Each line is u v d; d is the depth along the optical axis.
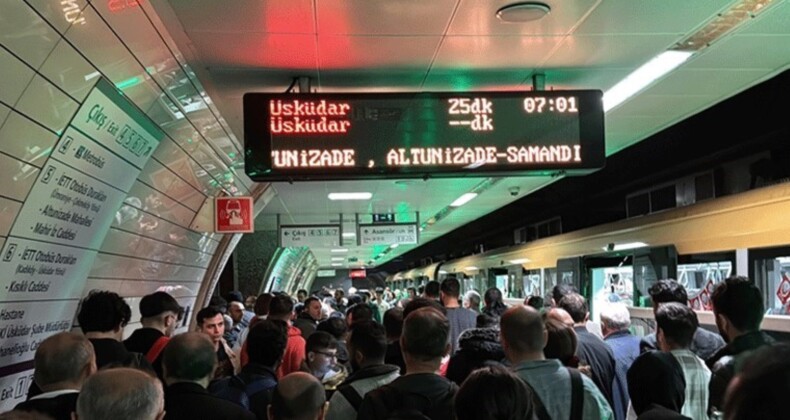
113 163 4.82
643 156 11.91
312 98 5.08
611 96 6.69
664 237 8.03
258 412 3.56
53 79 3.59
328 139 5.06
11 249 3.73
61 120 3.86
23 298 4.05
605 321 4.88
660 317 3.56
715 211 6.98
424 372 2.97
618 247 9.33
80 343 2.91
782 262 5.86
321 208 14.41
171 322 4.57
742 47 5.29
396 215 16.67
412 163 5.11
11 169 3.52
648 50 5.27
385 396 2.85
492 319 5.41
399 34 4.71
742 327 3.24
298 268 29.16
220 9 4.18
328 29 4.59
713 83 6.30
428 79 5.82
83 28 3.57
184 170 6.96
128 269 6.59
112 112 4.43
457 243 32.59
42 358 2.82
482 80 5.93
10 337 3.96
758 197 6.29
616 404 4.48
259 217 15.38
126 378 2.04
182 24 4.40
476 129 5.19
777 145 9.34
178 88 5.33
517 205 18.00
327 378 4.73
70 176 4.21
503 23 4.56
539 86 5.82
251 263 16.56
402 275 38.38
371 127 5.10
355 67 5.43
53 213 4.15
